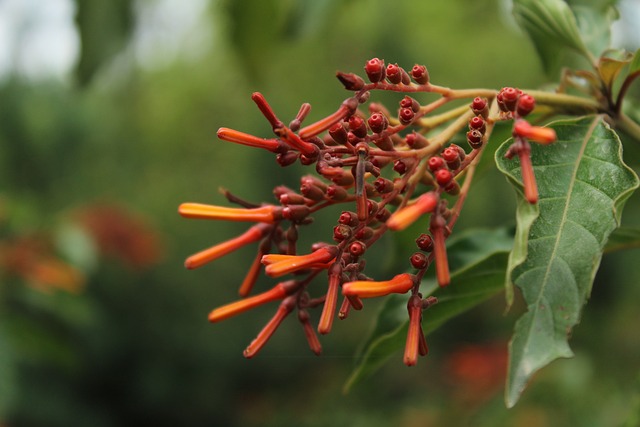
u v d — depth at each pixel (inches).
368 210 45.3
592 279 42.9
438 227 39.9
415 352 41.3
